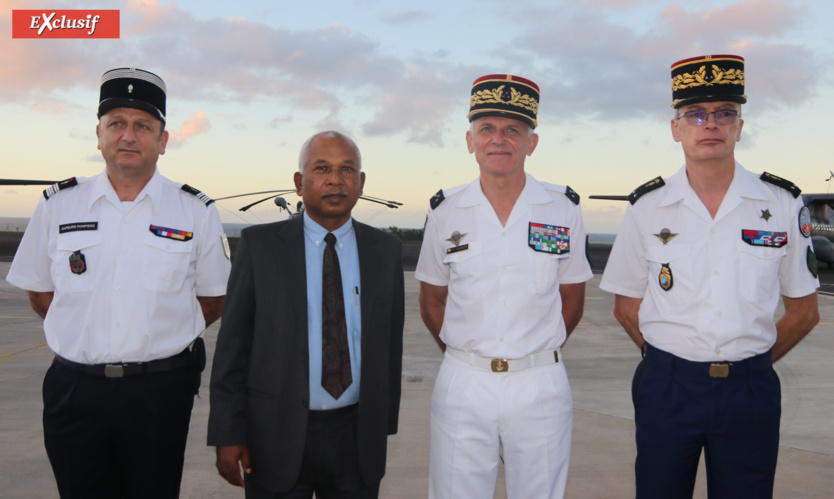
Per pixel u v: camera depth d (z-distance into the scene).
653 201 2.09
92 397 1.91
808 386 5.18
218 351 1.80
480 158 2.04
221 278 2.23
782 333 2.10
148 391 1.96
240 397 1.79
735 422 1.89
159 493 2.02
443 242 2.15
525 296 2.01
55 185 2.09
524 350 1.99
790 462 3.41
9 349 6.32
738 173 2.03
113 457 2.03
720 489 1.94
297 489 1.82
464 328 2.06
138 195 2.08
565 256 2.09
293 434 1.75
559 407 2.01
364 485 1.83
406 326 8.13
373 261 1.86
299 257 1.80
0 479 3.06
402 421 4.07
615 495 2.98
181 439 2.06
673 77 2.04
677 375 1.96
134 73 2.00
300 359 1.76
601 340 7.34
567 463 2.05
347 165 1.77
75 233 2.00
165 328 2.01
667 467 1.95
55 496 2.88
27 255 2.12
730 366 1.90
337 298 1.81
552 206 2.13
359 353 1.83
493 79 1.98
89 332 1.93
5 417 4.03
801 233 2.02
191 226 2.15
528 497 2.00
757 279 1.94
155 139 2.06
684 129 2.00
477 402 1.99
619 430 3.95
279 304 1.77
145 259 2.02
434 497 2.11
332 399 1.79
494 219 2.08
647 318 2.07
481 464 2.02
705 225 1.99
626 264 2.17
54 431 1.96
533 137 2.15
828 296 11.97
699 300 1.94
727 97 1.91
